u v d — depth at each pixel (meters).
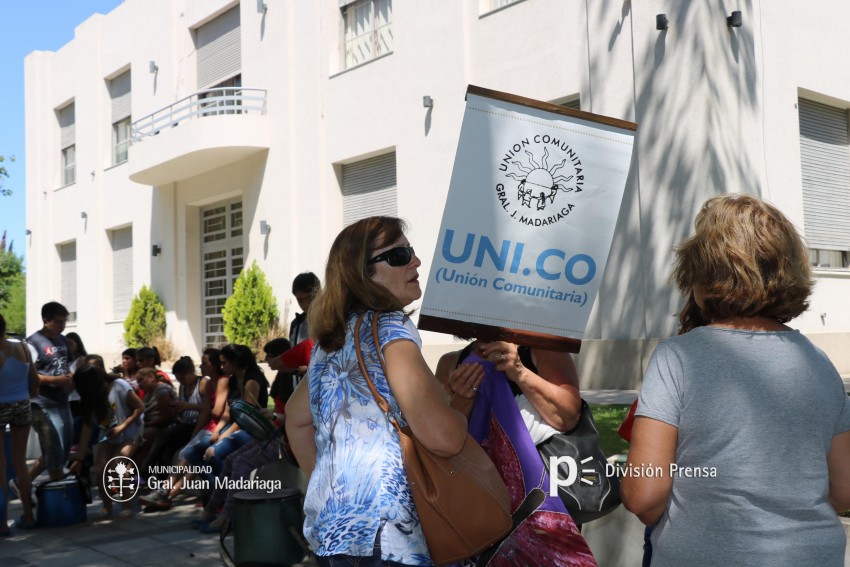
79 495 6.95
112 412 7.16
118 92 22.58
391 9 14.70
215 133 16.52
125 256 22.27
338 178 15.62
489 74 12.83
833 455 2.03
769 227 2.06
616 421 7.25
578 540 2.66
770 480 1.91
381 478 2.18
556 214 2.84
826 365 2.05
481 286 2.81
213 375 7.23
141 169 18.38
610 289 11.21
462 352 3.08
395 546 2.14
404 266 2.40
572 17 11.73
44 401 7.62
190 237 19.62
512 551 2.62
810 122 12.22
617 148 2.86
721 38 10.52
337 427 2.27
